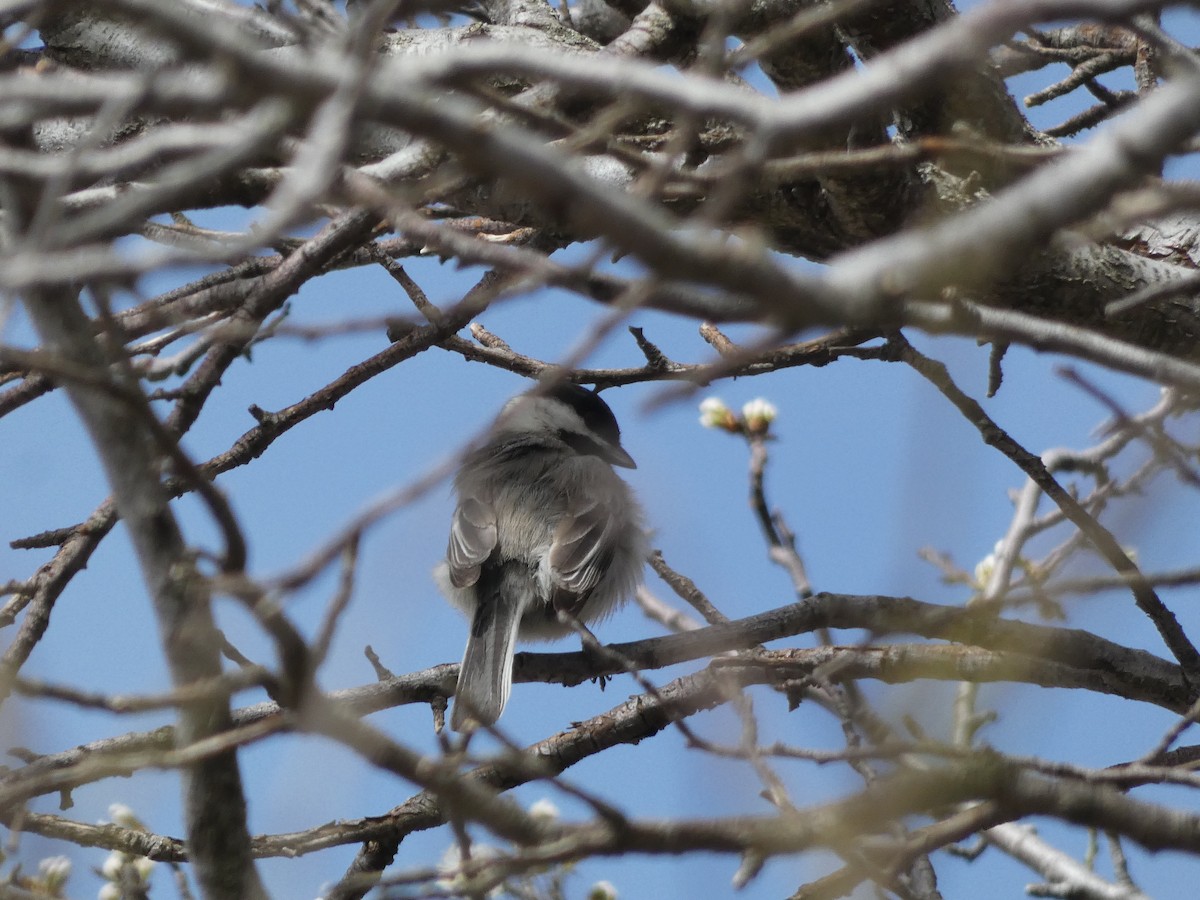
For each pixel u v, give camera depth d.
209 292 8.16
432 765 5.44
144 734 8.62
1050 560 8.79
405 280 9.66
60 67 10.02
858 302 4.10
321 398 9.40
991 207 4.20
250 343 7.19
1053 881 8.90
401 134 9.08
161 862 8.46
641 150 8.37
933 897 7.60
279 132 4.42
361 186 5.38
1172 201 4.44
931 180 9.41
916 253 4.12
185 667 5.93
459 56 4.33
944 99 9.04
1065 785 5.57
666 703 7.52
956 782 5.52
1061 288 9.45
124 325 8.13
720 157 8.70
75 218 6.89
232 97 4.09
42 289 5.66
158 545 5.87
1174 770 6.03
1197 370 5.94
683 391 4.70
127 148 4.53
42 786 7.44
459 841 5.59
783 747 6.04
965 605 9.37
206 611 5.87
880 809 5.51
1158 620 9.06
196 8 7.06
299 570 4.93
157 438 4.86
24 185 5.40
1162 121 4.01
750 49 5.75
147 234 8.10
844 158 5.69
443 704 9.85
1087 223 5.16
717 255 3.98
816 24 5.80
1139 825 5.52
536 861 5.56
